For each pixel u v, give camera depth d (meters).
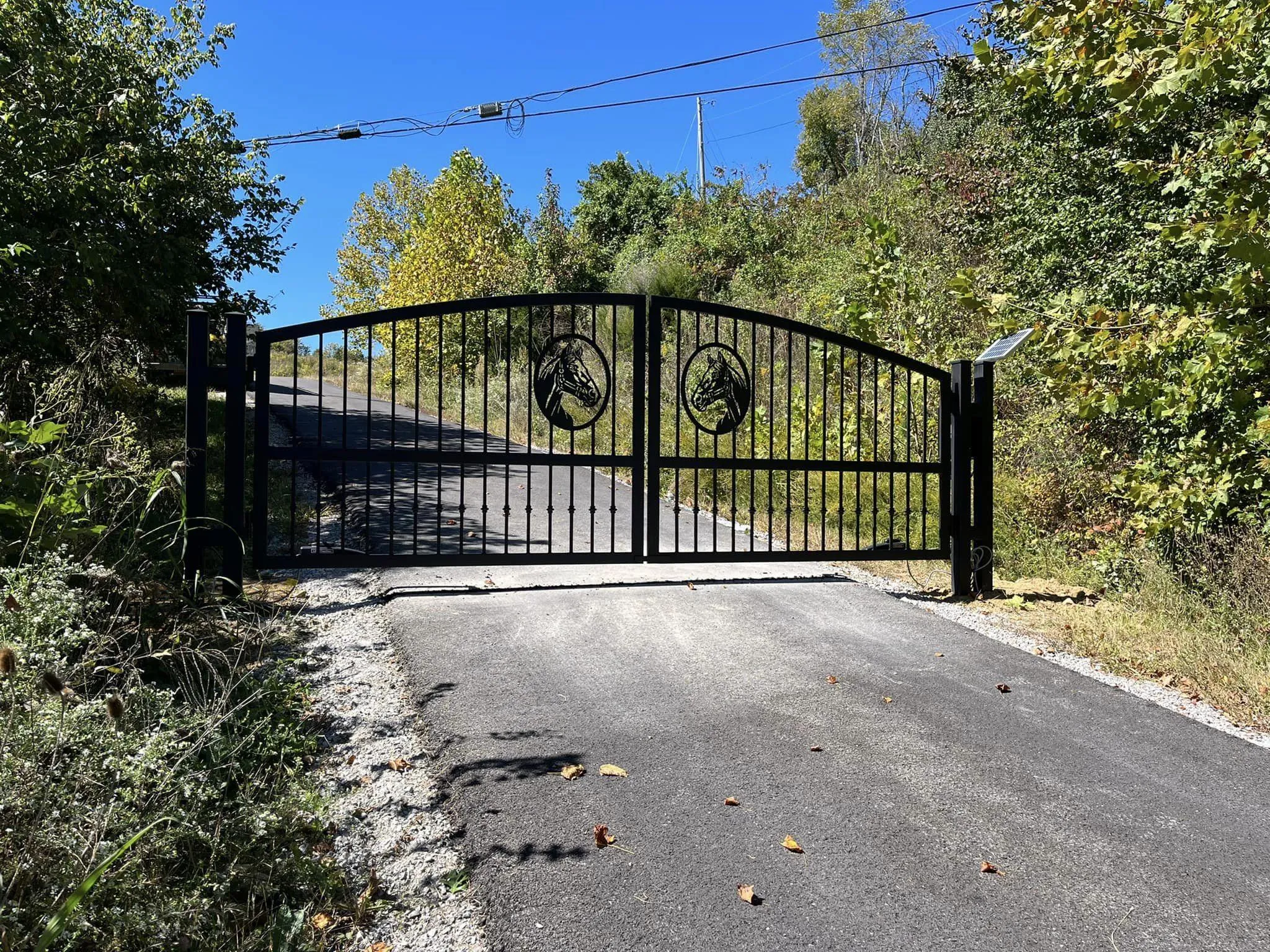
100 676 3.00
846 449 9.10
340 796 2.95
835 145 32.91
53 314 7.39
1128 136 7.37
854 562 7.22
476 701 3.85
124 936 1.95
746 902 2.47
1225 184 5.12
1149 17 4.78
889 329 9.63
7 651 1.81
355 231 31.95
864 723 3.80
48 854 1.93
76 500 3.58
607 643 4.73
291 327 5.00
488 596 5.57
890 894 2.54
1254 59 4.93
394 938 2.29
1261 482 5.16
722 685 4.20
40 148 7.41
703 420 12.29
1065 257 8.76
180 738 2.63
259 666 3.94
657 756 3.40
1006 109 10.05
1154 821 3.03
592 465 5.59
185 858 2.35
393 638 4.62
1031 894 2.56
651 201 35.84
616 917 2.38
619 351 18.39
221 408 14.20
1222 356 4.76
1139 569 5.97
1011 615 5.66
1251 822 3.04
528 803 2.99
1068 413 7.83
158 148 9.02
